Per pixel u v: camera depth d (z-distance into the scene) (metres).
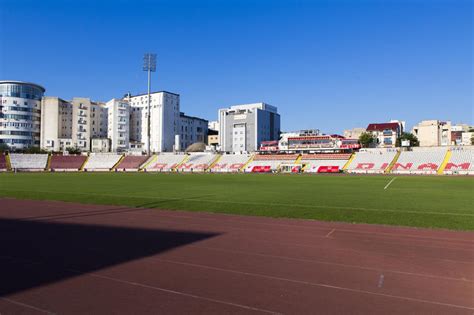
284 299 8.70
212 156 113.06
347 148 102.81
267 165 101.31
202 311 8.02
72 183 50.84
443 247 13.81
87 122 140.00
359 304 8.42
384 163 90.50
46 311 8.03
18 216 21.59
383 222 19.25
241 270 10.92
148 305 8.35
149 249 13.50
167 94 157.38
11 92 127.25
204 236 15.88
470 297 8.85
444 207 25.39
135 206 26.28
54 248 13.65
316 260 12.02
